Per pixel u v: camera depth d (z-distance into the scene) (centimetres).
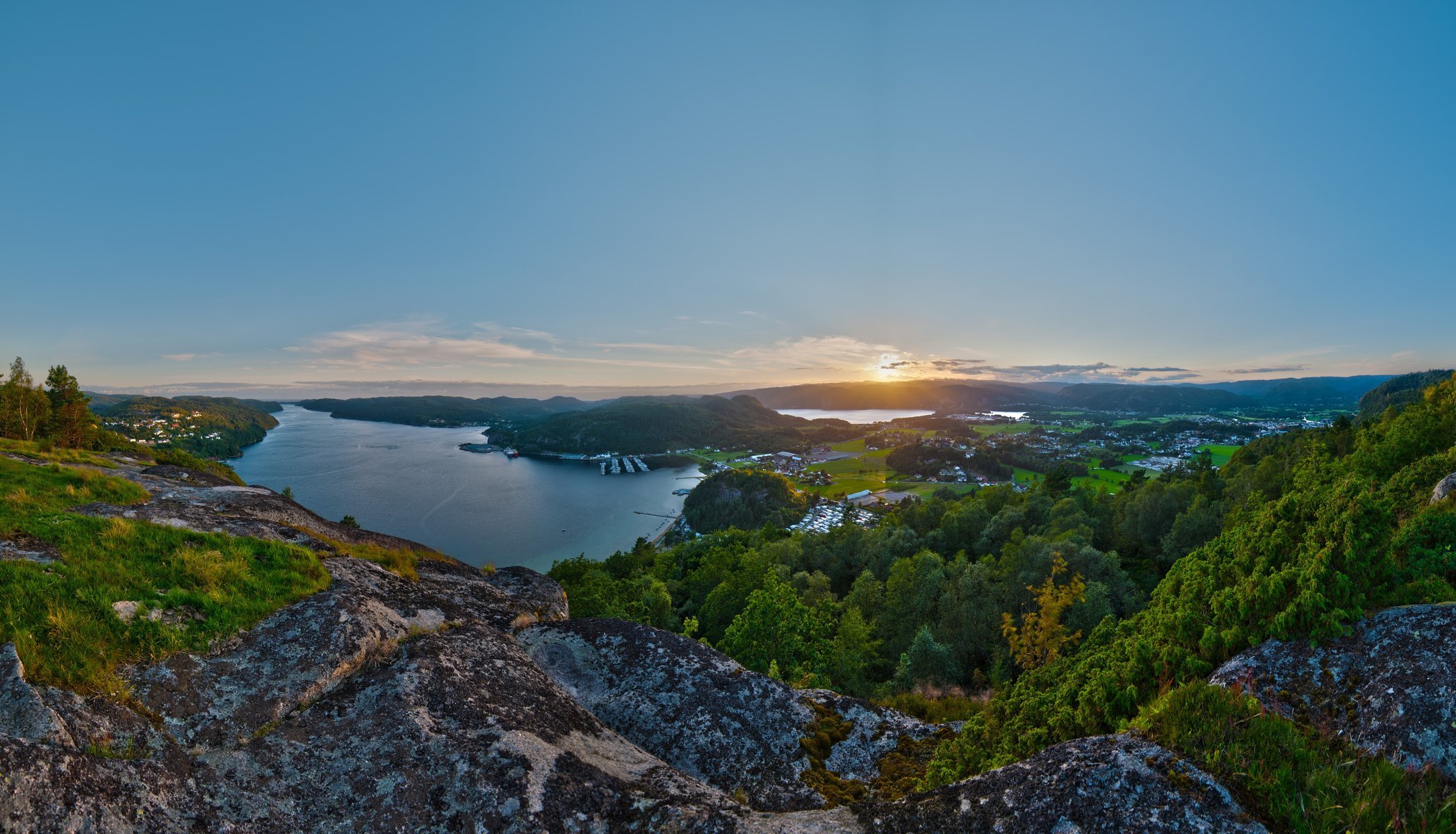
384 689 865
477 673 976
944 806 673
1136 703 816
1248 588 789
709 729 1125
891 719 1266
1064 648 2728
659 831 679
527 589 1694
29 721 615
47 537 1122
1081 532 5838
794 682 2317
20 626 770
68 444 4553
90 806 561
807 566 7569
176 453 3600
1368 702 620
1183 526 5369
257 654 909
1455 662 594
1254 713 634
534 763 753
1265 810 547
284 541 1437
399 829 668
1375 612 707
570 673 1236
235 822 636
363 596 1123
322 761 745
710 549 8469
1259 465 6197
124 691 746
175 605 949
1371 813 507
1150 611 1023
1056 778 630
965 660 3978
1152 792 575
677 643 1352
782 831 670
